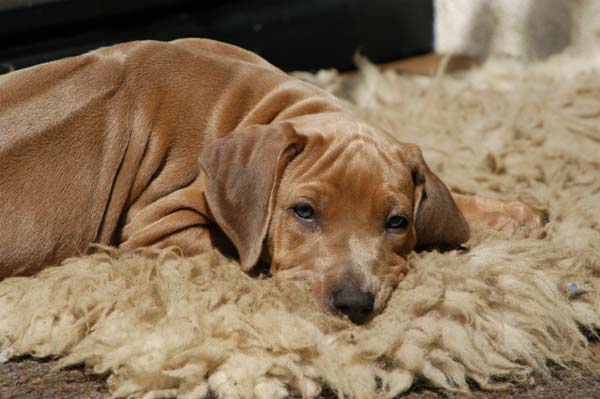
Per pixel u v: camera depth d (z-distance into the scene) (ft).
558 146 24.61
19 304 16.47
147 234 17.87
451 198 18.28
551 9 34.22
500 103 27.37
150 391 14.42
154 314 15.71
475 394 15.12
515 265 17.21
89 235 18.04
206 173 17.20
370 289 15.81
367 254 16.21
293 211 16.62
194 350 14.64
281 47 31.22
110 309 16.05
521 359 15.81
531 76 31.71
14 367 15.58
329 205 16.43
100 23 27.58
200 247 17.92
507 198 21.99
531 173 23.26
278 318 15.42
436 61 35.40
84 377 15.28
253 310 15.78
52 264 17.83
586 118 26.81
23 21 26.45
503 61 33.60
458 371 15.21
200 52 20.08
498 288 16.67
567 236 19.42
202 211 18.02
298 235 16.55
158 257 17.29
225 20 29.60
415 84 30.60
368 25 33.78
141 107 18.53
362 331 15.51
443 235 18.16
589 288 17.54
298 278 16.25
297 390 14.74
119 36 27.91
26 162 17.69
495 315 16.19
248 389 14.46
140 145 18.42
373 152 17.01
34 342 15.85
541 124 26.03
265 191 16.69
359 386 14.67
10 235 17.43
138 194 18.61
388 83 30.53
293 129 17.02
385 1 34.17
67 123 18.02
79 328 15.90
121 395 14.38
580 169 23.59
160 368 14.47
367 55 34.06
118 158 18.28
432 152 24.02
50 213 17.67
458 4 36.06
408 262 17.29
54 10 26.76
